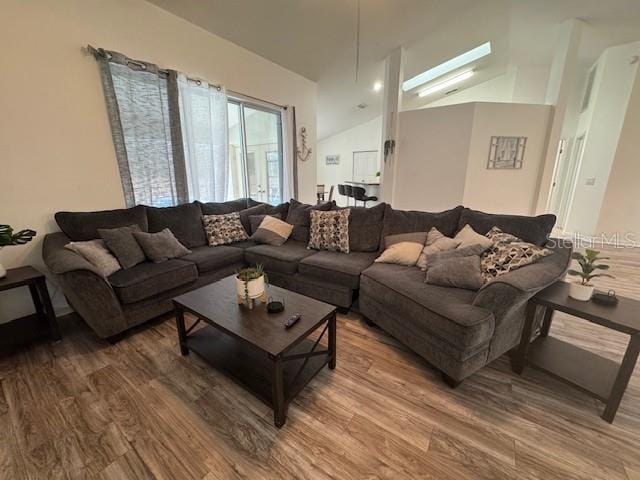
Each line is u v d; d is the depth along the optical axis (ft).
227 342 6.24
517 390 5.39
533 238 6.75
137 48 8.69
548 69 18.60
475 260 6.29
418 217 8.72
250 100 13.08
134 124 8.75
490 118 13.97
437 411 4.94
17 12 6.53
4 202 6.89
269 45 12.19
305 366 5.53
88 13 7.58
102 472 3.93
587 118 16.87
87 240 7.65
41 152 7.26
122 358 6.28
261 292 5.69
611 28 13.01
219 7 9.48
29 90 6.89
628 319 4.46
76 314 8.18
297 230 10.76
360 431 4.56
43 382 5.56
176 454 4.18
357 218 9.50
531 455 4.17
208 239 10.22
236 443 4.36
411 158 15.74
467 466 4.02
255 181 14.75
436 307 5.41
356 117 25.73
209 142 10.92
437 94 24.00
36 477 3.87
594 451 4.23
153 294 7.31
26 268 6.96
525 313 5.77
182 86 9.76
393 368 6.01
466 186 14.78
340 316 8.19
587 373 5.20
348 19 11.13
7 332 6.67
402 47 14.15
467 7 11.75
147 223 8.89
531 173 14.84
